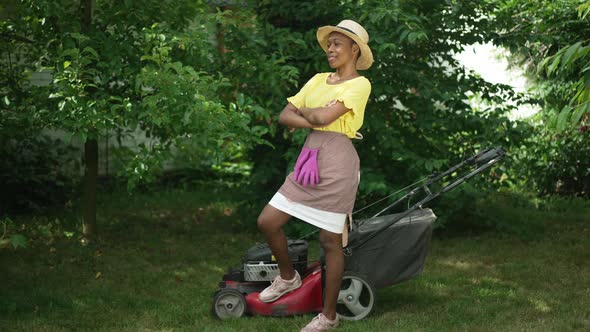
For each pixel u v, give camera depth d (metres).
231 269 4.77
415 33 5.65
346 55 4.03
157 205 8.53
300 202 4.00
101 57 5.81
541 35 6.81
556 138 8.68
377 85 6.41
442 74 7.05
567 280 5.35
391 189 6.58
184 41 5.56
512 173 8.81
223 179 10.06
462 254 6.27
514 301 4.81
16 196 7.81
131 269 5.79
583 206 8.28
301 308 4.38
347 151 4.00
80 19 6.07
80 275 5.54
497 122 6.67
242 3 6.73
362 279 4.35
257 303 4.40
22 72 6.75
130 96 5.95
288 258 4.24
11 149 7.37
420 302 4.80
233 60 6.32
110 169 9.45
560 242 6.70
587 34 7.03
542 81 8.34
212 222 7.75
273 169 6.90
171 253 6.39
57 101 5.56
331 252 4.06
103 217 7.77
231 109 5.21
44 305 4.77
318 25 6.81
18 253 6.14
